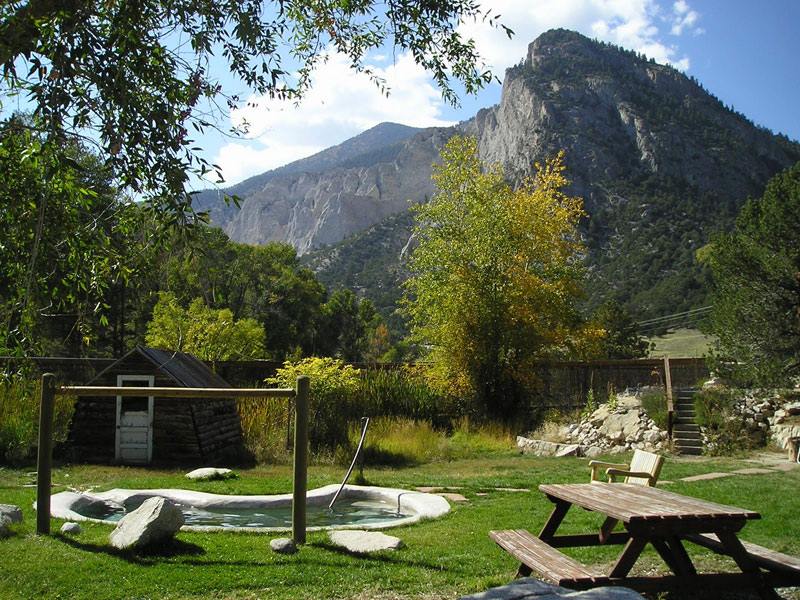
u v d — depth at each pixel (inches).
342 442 629.9
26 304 179.2
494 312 877.8
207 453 567.8
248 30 237.1
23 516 302.2
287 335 1806.1
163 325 1007.0
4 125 192.7
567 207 976.9
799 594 210.1
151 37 208.2
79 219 219.8
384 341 2598.4
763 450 619.5
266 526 328.2
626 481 263.1
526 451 688.4
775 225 621.3
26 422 550.3
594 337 983.0
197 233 201.0
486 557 248.4
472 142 952.3
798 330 613.9
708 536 222.1
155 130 191.5
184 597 202.8
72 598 200.8
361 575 224.2
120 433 567.5
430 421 802.8
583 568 185.6
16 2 179.5
